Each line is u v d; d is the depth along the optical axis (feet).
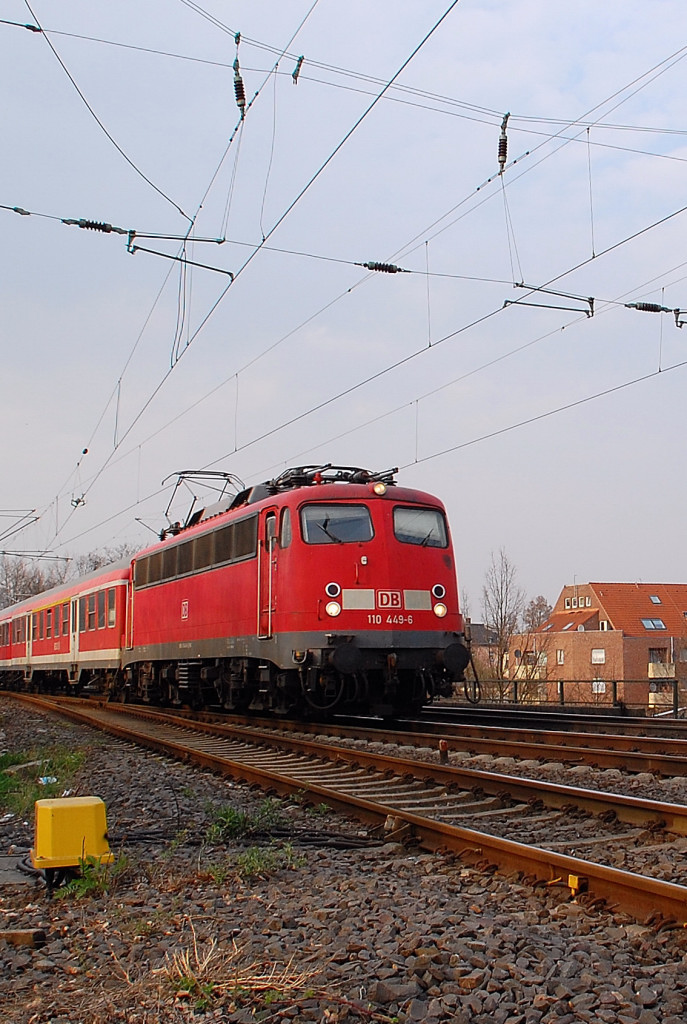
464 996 14.67
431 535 55.06
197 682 69.92
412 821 26.76
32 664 121.90
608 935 17.56
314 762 41.88
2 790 36.60
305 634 51.34
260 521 55.98
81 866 21.67
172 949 17.20
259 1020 14.05
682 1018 13.94
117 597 85.71
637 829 26.58
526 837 26.53
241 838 27.25
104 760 45.85
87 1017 14.60
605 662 189.57
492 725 62.13
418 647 52.75
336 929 18.03
